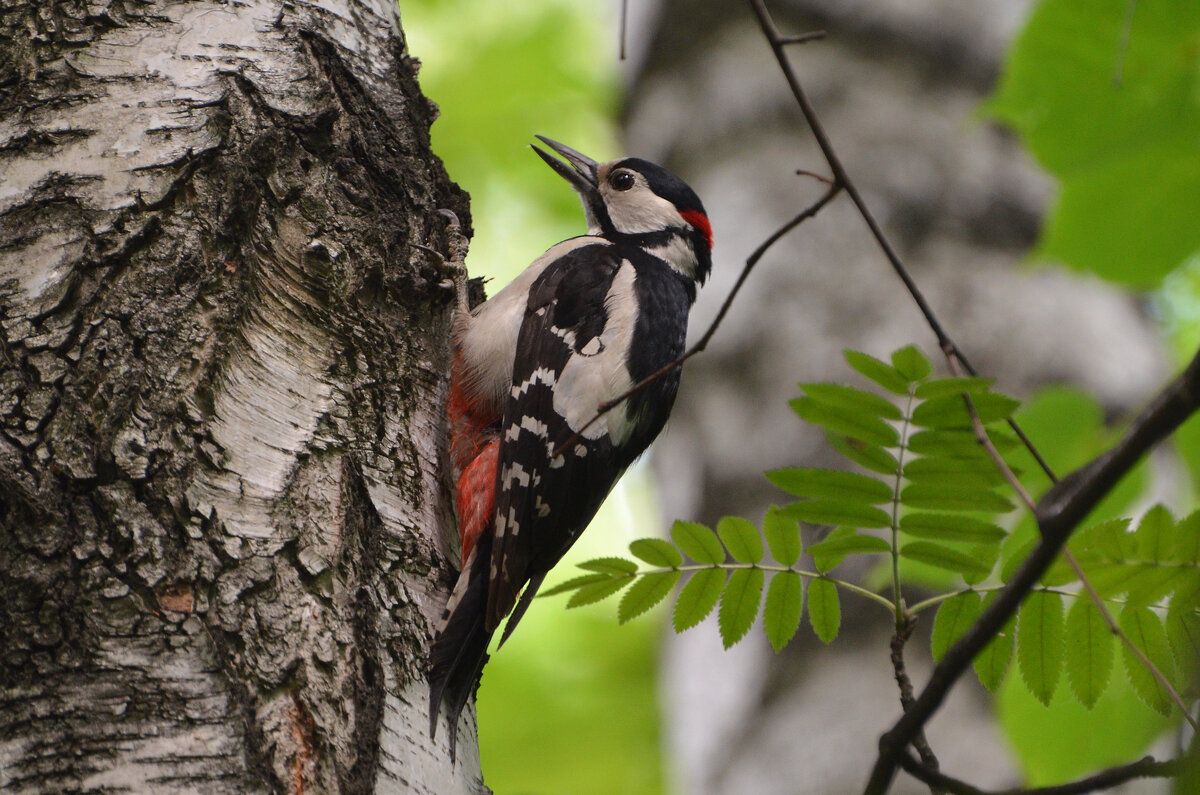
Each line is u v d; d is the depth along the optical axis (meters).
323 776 4.65
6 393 4.94
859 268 10.76
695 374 11.17
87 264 5.31
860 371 4.88
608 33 18.39
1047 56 8.53
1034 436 7.31
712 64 12.52
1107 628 4.96
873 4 12.30
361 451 5.67
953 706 8.95
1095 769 7.15
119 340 5.17
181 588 4.78
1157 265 9.16
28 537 4.67
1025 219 11.16
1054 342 10.37
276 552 5.04
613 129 16.12
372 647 5.15
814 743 9.00
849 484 5.01
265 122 6.08
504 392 7.89
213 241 5.60
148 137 5.75
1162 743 7.00
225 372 5.35
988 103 8.89
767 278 10.92
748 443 10.36
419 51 19.12
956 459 4.87
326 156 6.26
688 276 10.23
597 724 17.52
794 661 9.47
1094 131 8.74
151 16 6.16
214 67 6.08
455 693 5.62
